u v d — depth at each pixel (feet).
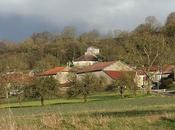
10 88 287.89
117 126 73.15
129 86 292.40
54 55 646.33
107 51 619.67
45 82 270.67
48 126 75.25
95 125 74.69
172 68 423.64
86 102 250.16
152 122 75.20
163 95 284.61
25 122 80.43
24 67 549.54
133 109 127.03
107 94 325.42
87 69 425.28
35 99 294.66
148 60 324.39
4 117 83.41
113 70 392.88
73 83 276.82
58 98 304.91
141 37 333.42
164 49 329.72
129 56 328.70
